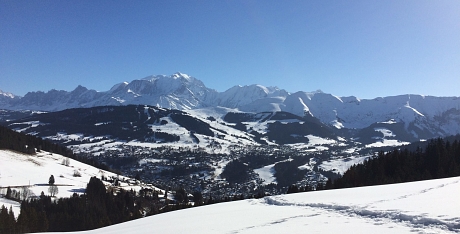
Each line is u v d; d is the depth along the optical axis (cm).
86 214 9431
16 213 8494
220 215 3039
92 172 16825
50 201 9794
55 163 16112
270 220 2361
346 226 1825
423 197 2452
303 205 2959
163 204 13025
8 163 13488
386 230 1630
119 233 2989
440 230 1530
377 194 2986
